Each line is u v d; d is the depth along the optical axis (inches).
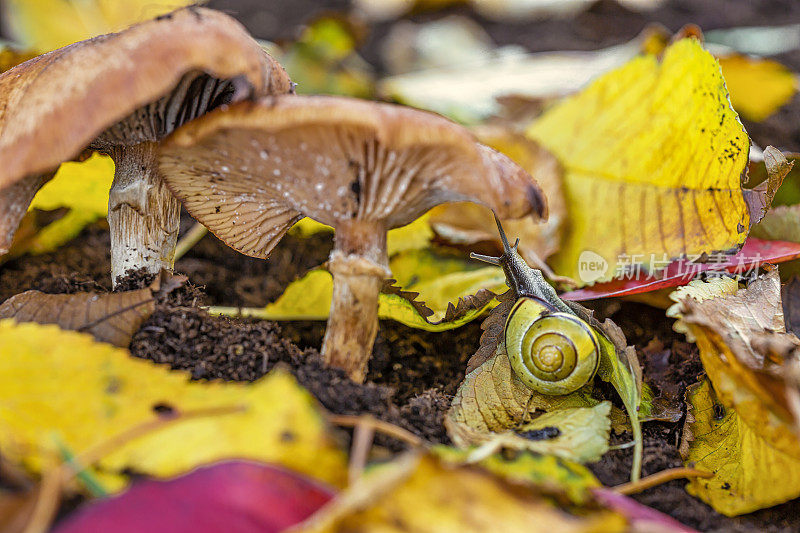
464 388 13.4
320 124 12.0
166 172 13.2
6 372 12.0
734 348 12.5
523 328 13.3
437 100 20.6
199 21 12.3
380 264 13.1
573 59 23.6
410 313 14.2
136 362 12.1
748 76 19.3
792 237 14.9
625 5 30.1
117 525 11.0
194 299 13.6
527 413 13.3
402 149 12.2
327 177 12.6
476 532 11.0
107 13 20.6
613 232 15.3
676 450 13.2
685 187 14.8
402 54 29.2
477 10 32.5
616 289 14.8
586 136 16.0
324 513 10.9
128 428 11.8
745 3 30.2
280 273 16.6
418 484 11.1
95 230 16.8
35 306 13.0
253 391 11.7
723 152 14.4
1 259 15.6
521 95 20.6
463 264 16.0
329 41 25.2
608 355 13.4
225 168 13.0
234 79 12.5
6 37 19.3
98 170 15.9
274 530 11.1
